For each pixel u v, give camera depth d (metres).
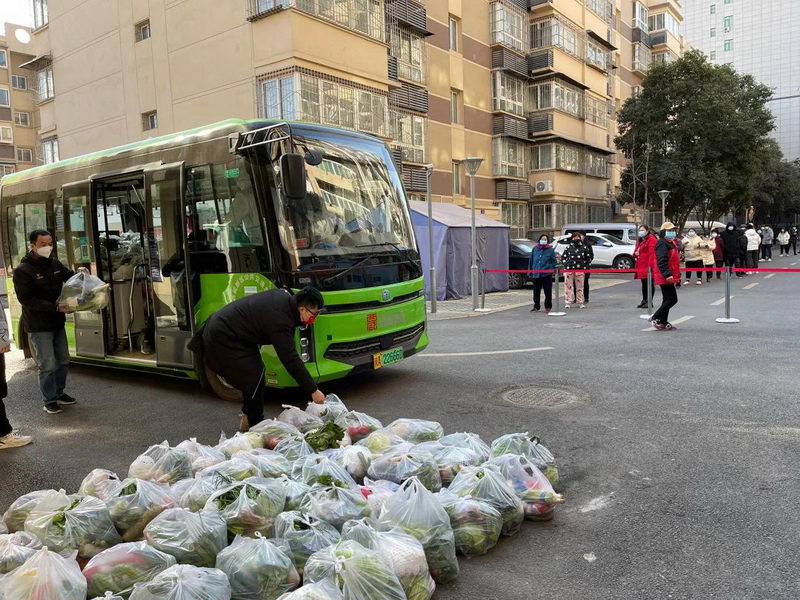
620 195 35.72
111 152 7.41
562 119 32.59
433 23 25.16
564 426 5.30
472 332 10.84
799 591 2.84
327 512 3.13
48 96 26.12
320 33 17.84
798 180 55.72
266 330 4.70
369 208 6.71
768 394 6.02
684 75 33.12
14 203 8.77
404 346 6.80
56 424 6.06
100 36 23.34
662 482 4.09
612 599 2.85
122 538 3.22
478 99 28.52
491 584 3.02
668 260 9.84
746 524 3.48
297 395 6.72
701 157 32.16
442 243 16.97
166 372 6.97
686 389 6.32
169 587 2.46
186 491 3.48
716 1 88.50
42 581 2.49
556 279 12.98
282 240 5.73
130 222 7.66
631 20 44.59
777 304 13.20
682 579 2.98
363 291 6.24
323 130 6.59
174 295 6.63
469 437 4.23
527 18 31.61
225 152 6.12
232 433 5.59
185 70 20.11
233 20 18.52
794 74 83.81
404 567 2.76
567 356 8.22
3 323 5.39
